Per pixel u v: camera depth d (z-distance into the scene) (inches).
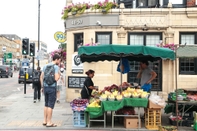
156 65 555.8
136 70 561.3
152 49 354.9
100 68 553.9
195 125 351.9
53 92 365.7
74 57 584.7
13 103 597.0
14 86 1143.6
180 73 550.0
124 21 554.9
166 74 549.6
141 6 611.5
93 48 359.9
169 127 335.6
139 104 356.2
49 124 366.3
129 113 369.1
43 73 370.0
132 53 356.8
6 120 408.2
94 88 418.6
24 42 798.5
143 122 397.1
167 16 550.3
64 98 686.5
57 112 473.4
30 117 431.5
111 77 551.5
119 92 375.9
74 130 350.3
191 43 551.2
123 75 557.3
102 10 551.5
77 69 580.4
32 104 579.8
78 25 579.8
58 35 775.7
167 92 549.0
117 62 551.2
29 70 1301.7
